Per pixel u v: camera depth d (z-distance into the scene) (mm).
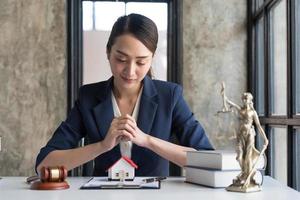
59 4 3521
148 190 1084
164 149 1385
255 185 1071
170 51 3539
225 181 1117
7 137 3518
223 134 3572
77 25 3494
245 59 3588
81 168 2619
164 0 3527
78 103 1556
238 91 3580
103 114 1504
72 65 3482
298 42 2396
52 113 3525
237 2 3596
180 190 1083
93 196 1000
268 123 2779
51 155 1384
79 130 1540
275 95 2822
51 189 1099
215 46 3588
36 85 3529
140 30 1326
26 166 3518
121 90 1521
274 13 2869
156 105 1522
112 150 1482
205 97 3580
